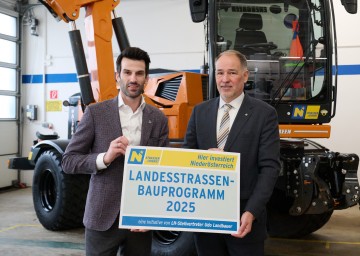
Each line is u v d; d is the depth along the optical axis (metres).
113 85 3.83
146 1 7.59
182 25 7.43
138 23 7.64
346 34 6.64
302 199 3.40
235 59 2.07
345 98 6.70
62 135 8.18
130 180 1.93
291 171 3.47
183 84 4.14
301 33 3.64
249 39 3.62
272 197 3.99
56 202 4.65
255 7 3.63
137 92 2.03
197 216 1.95
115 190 2.02
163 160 1.95
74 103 5.57
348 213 5.99
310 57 3.61
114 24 3.90
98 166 1.96
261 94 3.61
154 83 4.38
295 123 3.62
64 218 4.64
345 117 6.70
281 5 3.64
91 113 2.07
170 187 1.95
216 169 1.98
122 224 1.91
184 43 7.44
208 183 1.96
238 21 3.61
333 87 3.74
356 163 3.54
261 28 3.63
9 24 8.09
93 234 2.04
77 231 4.82
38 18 8.28
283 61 3.62
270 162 2.03
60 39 8.18
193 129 2.25
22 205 6.43
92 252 2.04
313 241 4.55
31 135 8.34
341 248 4.28
